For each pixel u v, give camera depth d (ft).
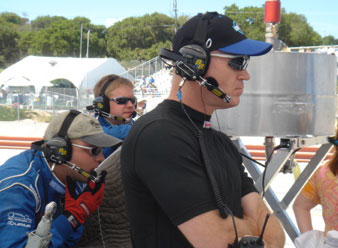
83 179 6.52
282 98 7.93
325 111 8.35
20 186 5.93
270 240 4.74
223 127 8.14
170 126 4.36
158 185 4.15
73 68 103.55
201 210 4.07
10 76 103.24
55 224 6.07
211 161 4.50
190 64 4.60
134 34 357.00
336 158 7.88
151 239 4.50
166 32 358.43
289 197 9.65
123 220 7.18
